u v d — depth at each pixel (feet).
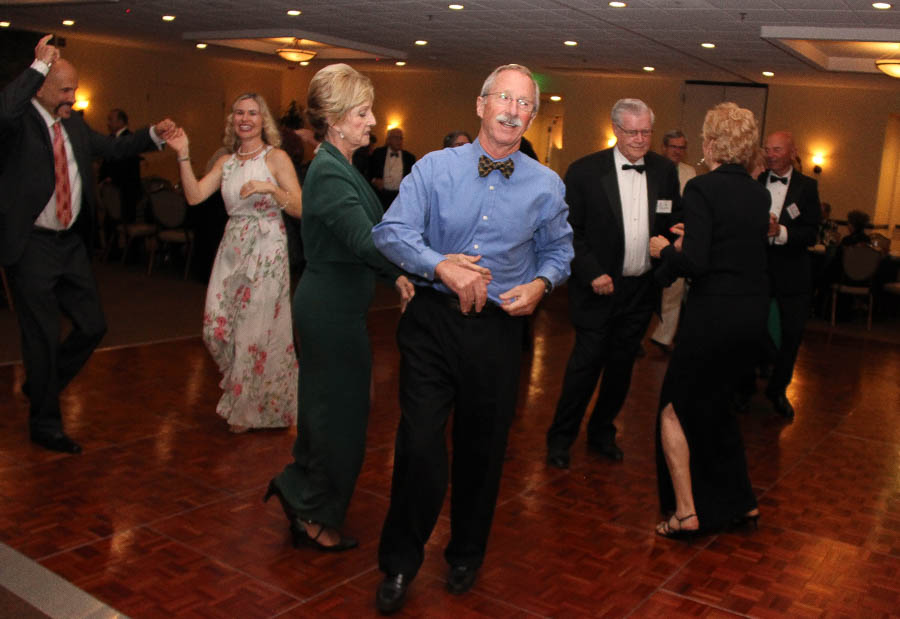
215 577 9.77
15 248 12.82
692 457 11.41
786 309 17.31
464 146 8.95
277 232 14.52
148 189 38.88
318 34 39.42
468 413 9.20
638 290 13.85
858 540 11.77
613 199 13.39
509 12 29.84
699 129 49.90
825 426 17.38
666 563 10.74
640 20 29.53
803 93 47.14
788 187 16.87
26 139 12.69
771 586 10.27
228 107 60.39
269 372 14.51
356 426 10.07
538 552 10.85
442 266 8.24
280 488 10.46
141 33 45.06
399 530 9.24
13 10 37.17
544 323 27.12
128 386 17.26
